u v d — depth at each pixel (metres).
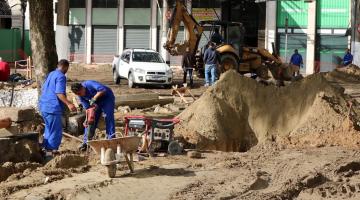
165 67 29.22
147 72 28.53
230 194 9.33
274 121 15.63
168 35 29.39
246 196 9.32
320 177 10.75
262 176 10.55
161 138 12.41
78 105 15.70
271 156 12.49
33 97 19.41
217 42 30.22
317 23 43.31
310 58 43.34
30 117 13.12
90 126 12.23
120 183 9.80
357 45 40.84
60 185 9.65
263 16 44.12
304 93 15.88
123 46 47.22
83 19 47.56
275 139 15.13
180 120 14.16
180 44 29.23
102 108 12.27
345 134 14.39
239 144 15.31
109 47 47.50
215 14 44.81
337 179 10.72
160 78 28.75
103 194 9.18
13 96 19.47
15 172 10.51
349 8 42.53
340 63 42.56
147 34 46.97
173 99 21.31
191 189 9.57
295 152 12.95
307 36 43.31
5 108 13.03
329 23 43.03
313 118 15.04
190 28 29.30
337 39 43.00
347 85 32.09
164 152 12.57
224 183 10.06
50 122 11.60
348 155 12.62
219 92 15.74
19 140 11.38
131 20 47.00
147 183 9.84
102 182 9.73
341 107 15.59
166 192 9.36
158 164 11.38
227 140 15.01
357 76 35.50
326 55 43.31
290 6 43.53
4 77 22.78
